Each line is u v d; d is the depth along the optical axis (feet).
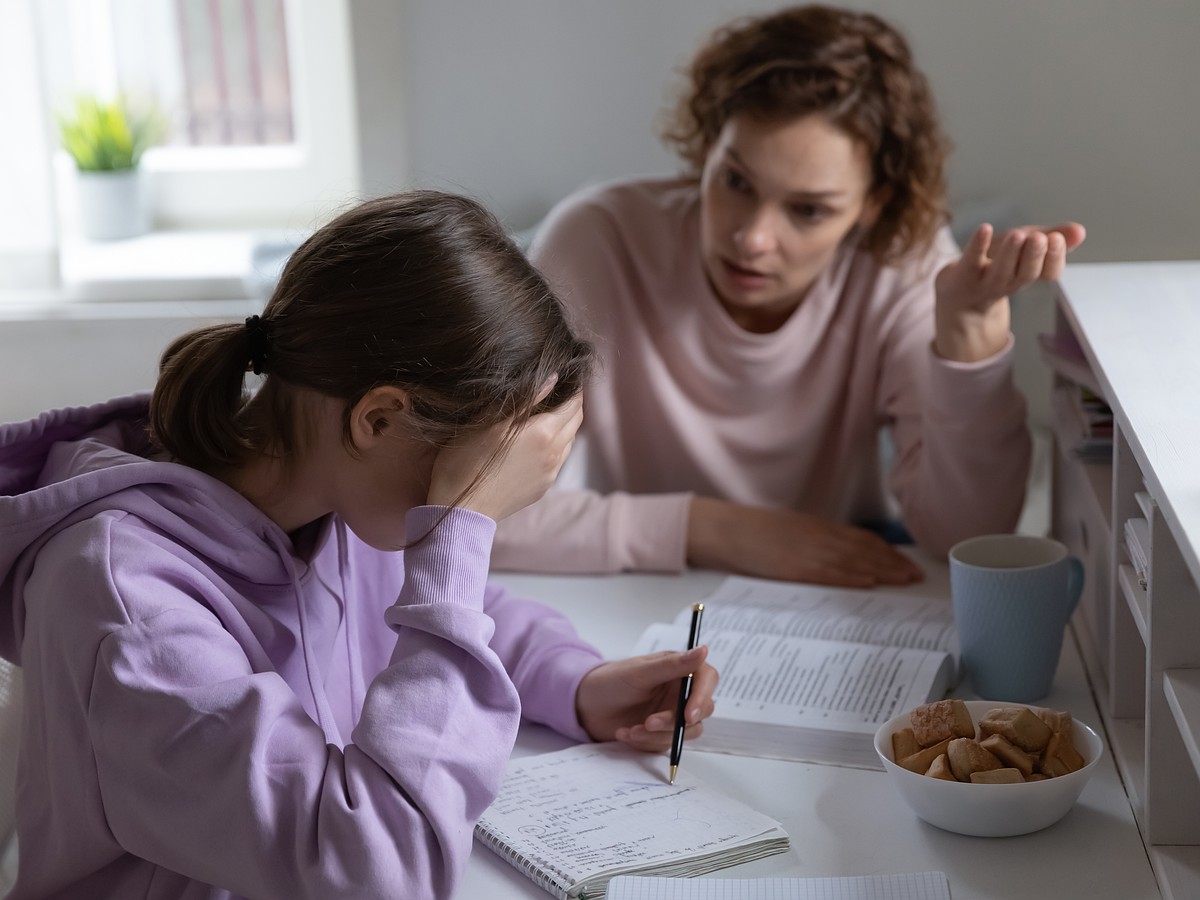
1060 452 4.71
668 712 3.34
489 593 3.88
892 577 4.45
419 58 7.13
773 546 4.53
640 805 3.05
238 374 2.95
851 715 3.40
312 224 3.31
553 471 3.06
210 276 7.63
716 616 4.11
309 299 2.83
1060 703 3.58
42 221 7.70
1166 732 2.81
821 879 2.69
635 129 7.11
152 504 2.87
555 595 4.44
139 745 2.61
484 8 7.04
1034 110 6.66
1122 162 6.66
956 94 6.70
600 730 3.44
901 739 3.08
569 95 7.11
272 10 8.45
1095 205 6.73
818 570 4.45
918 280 5.23
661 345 5.40
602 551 4.58
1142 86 6.55
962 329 4.54
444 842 2.59
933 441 4.70
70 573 2.71
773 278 4.84
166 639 2.65
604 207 5.43
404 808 2.58
